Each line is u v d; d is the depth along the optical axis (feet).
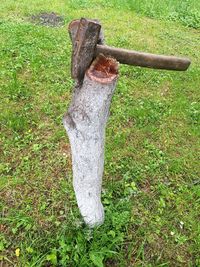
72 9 7.03
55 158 3.34
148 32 6.50
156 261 2.62
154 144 3.67
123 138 3.64
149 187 3.17
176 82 4.81
